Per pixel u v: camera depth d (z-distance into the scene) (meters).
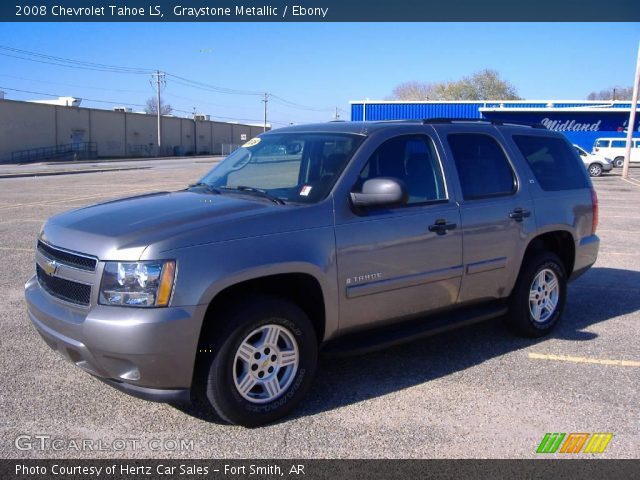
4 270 8.05
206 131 95.81
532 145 5.67
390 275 4.35
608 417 4.05
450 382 4.59
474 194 4.97
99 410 4.05
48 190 21.55
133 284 3.46
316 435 3.77
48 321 3.77
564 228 5.62
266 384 3.86
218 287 3.57
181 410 4.07
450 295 4.80
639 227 12.76
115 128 74.88
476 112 45.12
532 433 3.83
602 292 7.36
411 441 3.71
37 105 62.44
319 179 4.31
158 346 3.42
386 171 4.49
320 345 4.23
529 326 5.50
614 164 40.62
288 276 3.96
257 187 4.54
